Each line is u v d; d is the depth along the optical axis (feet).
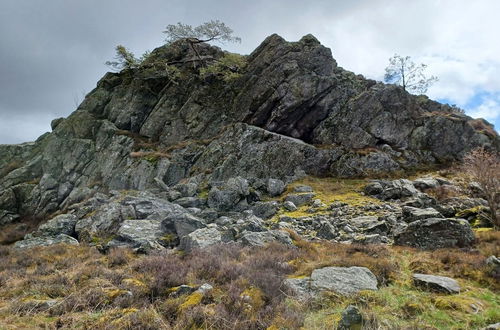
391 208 63.05
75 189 116.47
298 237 50.37
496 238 41.55
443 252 37.42
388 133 105.60
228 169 95.04
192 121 123.03
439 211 57.47
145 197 78.02
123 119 133.59
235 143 101.04
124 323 23.35
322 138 108.68
